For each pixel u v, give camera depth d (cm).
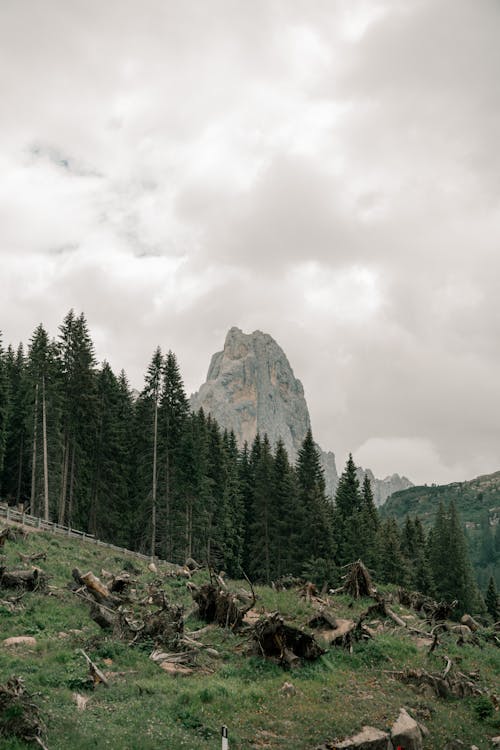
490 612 8031
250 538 7231
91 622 2498
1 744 1274
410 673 2262
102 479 5947
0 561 3067
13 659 1911
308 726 1706
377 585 4706
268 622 2339
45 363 5375
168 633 2336
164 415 5897
